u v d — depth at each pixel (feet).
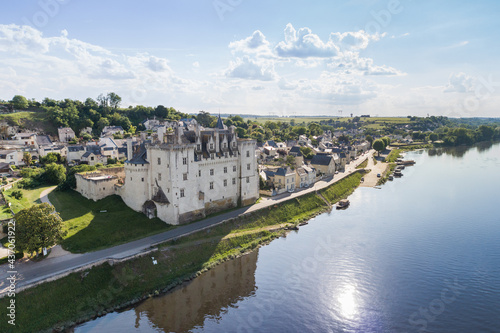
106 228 277.03
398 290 229.45
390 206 420.77
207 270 257.14
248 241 303.27
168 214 297.33
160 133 321.11
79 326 192.54
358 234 325.83
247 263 270.67
